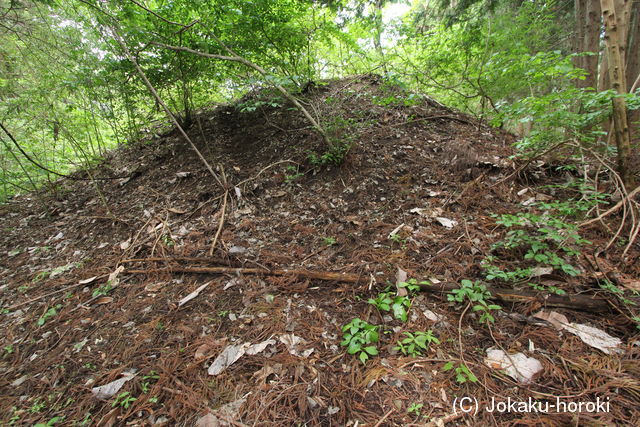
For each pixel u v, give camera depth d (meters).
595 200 2.20
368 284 2.13
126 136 5.06
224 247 2.73
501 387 1.46
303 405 1.46
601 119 2.82
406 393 1.48
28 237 3.57
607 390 1.38
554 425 1.27
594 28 4.52
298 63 4.22
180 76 4.02
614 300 1.76
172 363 1.76
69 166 5.39
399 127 4.16
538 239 2.13
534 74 2.69
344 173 3.48
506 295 1.89
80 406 1.60
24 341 2.11
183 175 3.96
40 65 3.54
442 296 2.00
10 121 3.98
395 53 4.51
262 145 4.25
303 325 1.93
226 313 2.09
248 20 3.27
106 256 2.93
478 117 4.13
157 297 2.33
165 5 3.33
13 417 1.59
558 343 1.63
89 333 2.10
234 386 1.59
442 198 2.99
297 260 2.53
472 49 4.54
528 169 3.09
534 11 4.82
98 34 3.45
